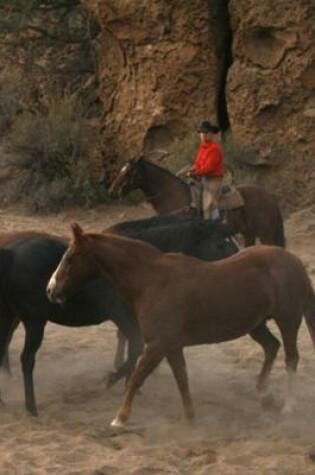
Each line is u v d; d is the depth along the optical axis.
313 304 9.52
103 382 10.69
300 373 11.02
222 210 15.81
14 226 20.97
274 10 21.23
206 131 15.66
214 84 22.16
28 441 8.61
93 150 23.58
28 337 9.53
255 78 21.70
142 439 8.70
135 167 16.02
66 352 11.99
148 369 8.82
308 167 21.47
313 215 20.44
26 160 23.72
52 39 24.92
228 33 22.33
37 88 24.94
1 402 9.75
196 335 8.94
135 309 8.98
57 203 23.03
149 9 21.98
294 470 7.86
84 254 8.92
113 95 23.50
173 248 10.41
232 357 11.73
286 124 21.67
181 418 9.37
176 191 15.95
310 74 21.25
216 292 8.88
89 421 9.29
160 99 22.44
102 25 22.81
